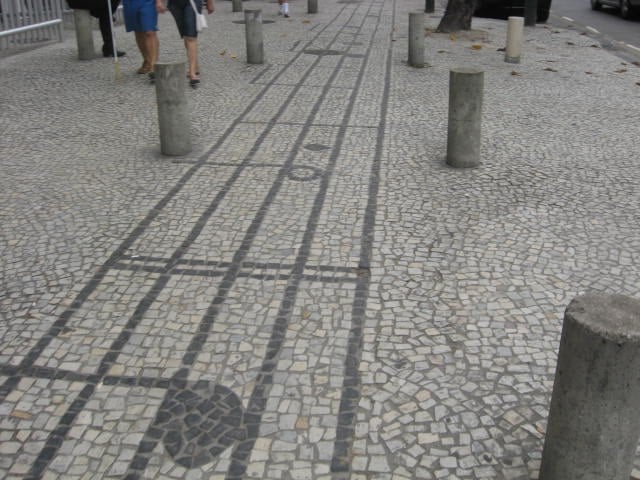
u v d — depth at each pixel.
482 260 4.62
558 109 8.55
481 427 3.15
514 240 4.91
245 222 5.14
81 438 3.07
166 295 4.18
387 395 3.35
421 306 4.08
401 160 6.55
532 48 13.04
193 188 5.79
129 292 4.21
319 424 3.15
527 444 3.05
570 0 25.03
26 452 2.99
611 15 20.33
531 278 4.41
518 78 10.27
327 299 4.14
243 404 3.28
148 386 3.40
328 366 3.55
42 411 3.23
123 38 13.12
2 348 3.67
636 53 13.01
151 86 9.35
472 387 3.41
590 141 7.27
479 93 6.11
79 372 3.50
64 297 4.15
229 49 12.35
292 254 4.67
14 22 11.69
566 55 12.38
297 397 3.33
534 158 6.68
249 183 5.91
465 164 6.34
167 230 5.01
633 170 6.39
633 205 5.56
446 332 3.84
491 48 12.85
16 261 4.57
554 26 17.17
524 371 3.53
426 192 5.75
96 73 10.12
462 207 5.46
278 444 3.04
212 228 5.04
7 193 5.68
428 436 3.09
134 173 6.14
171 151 6.58
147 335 3.79
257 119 7.89
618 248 4.82
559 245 4.85
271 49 12.48
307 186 5.86
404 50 12.52
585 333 2.39
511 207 5.48
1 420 3.17
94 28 14.38
